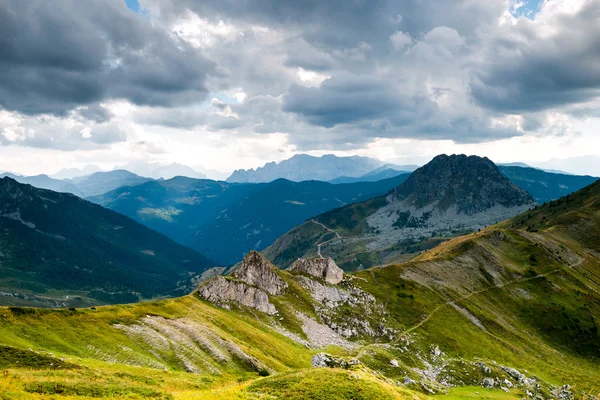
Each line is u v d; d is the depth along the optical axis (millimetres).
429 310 175875
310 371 69438
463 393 116188
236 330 119125
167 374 75938
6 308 79812
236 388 62281
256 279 159375
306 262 186625
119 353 81250
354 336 149750
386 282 193625
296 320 147625
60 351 74250
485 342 163125
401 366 128500
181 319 109938
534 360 163125
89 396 49750
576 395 137125
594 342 188125
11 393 43656
